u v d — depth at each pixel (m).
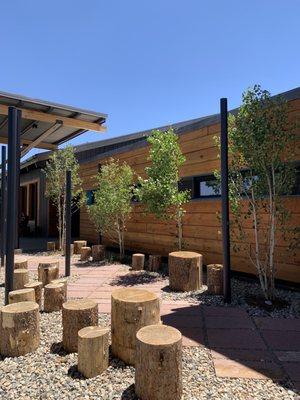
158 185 6.95
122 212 8.74
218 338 3.69
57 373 2.93
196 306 4.83
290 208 5.59
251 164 4.93
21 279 5.48
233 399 2.52
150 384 2.47
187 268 5.66
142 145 9.55
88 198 12.72
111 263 8.63
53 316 4.43
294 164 5.34
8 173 4.39
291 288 5.59
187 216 7.86
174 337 2.61
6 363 3.12
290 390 2.64
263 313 4.50
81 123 10.91
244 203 6.29
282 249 5.76
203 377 2.85
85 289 5.93
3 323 3.27
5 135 12.88
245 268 6.45
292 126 4.95
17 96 9.07
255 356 3.25
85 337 2.88
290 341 3.60
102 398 2.54
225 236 5.04
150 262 7.56
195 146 7.62
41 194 16.92
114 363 3.10
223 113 5.07
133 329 3.08
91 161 12.59
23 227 17.16
